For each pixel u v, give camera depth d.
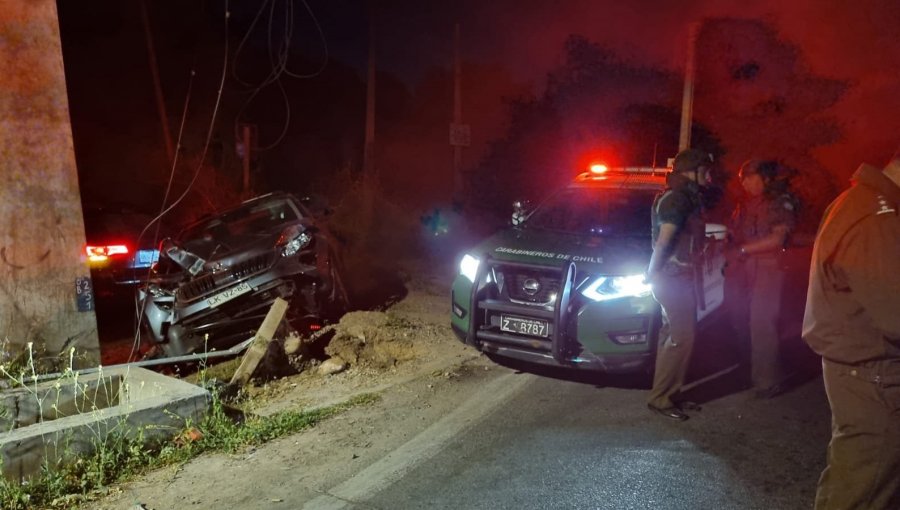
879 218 2.38
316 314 6.97
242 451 4.32
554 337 4.93
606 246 5.44
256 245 6.94
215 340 6.67
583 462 3.98
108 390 5.10
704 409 4.86
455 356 6.26
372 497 3.65
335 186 15.95
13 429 4.32
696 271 4.58
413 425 4.67
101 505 3.67
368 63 18.19
